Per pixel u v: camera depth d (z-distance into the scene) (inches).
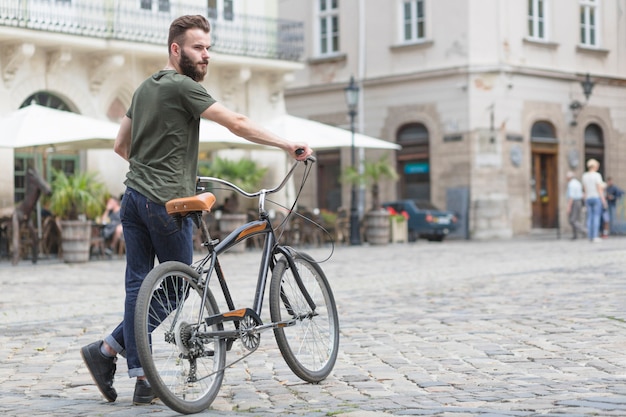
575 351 332.5
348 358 329.1
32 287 646.5
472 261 850.8
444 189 1470.2
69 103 1119.0
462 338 370.6
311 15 1599.4
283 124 1063.0
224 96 1261.1
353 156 1256.8
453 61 1462.8
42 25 1061.8
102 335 408.2
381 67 1533.0
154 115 257.9
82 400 265.6
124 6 1130.0
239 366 316.2
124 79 1154.7
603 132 1605.6
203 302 253.1
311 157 261.3
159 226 257.0
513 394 255.8
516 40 1477.6
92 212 965.8
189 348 247.3
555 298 503.5
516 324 406.9
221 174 1183.6
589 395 248.7
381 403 247.3
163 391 236.7
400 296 541.3
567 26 1553.9
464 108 1449.3
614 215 1366.9
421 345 355.3
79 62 1117.7
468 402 245.6
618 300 485.7
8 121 898.1
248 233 270.2
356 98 1200.8
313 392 268.8
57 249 971.9
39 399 268.5
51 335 409.4
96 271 792.3
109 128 901.8
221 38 1230.9
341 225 1237.7
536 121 1508.4
